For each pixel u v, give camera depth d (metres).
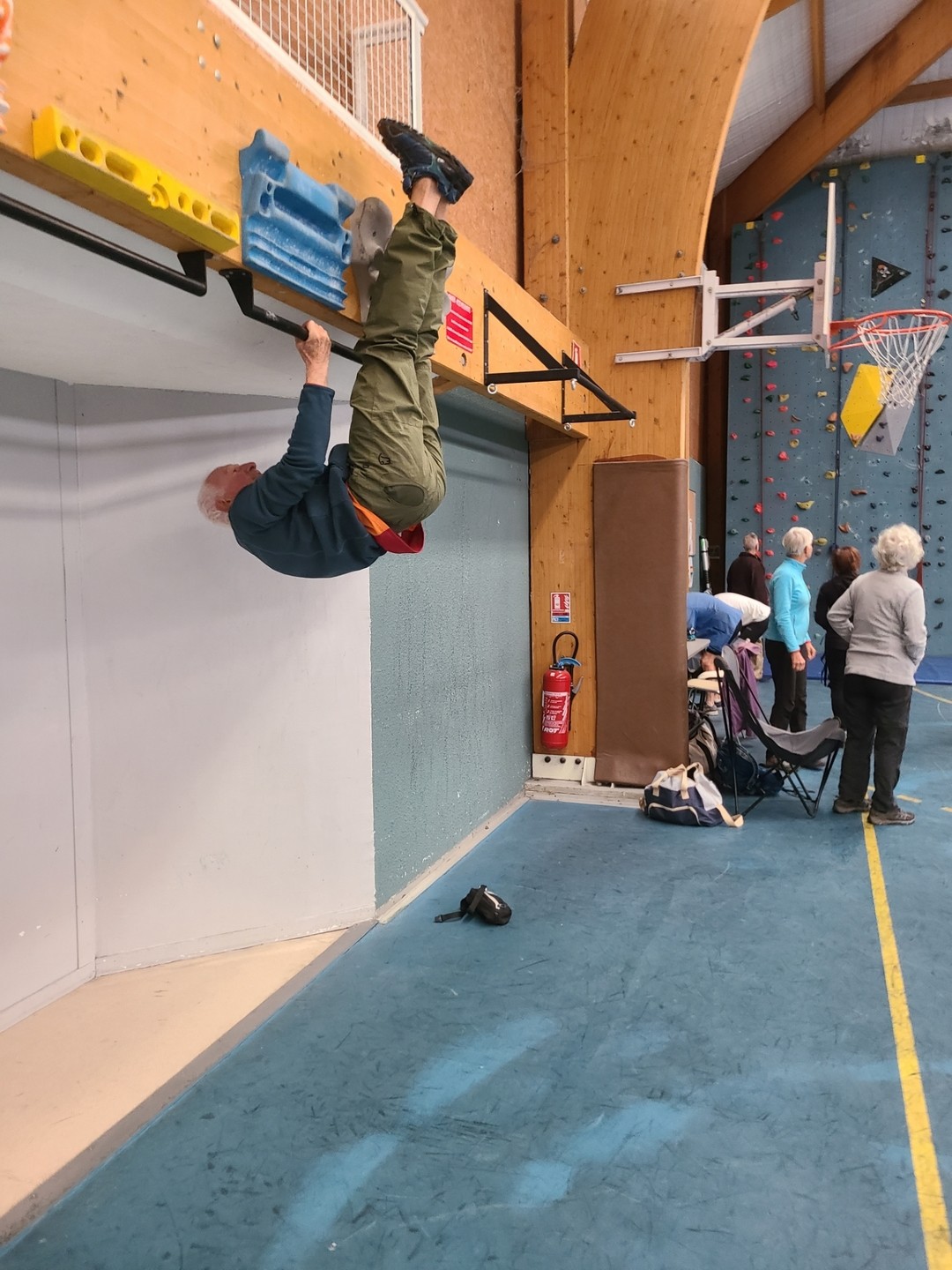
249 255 1.75
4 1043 2.42
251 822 3.00
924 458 9.65
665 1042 2.43
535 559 5.16
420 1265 1.66
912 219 9.61
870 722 4.46
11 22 1.20
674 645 4.89
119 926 2.84
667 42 4.59
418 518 2.11
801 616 5.60
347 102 2.48
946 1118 2.09
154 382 2.64
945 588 9.70
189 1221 1.78
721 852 4.01
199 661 2.88
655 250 4.75
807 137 9.07
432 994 2.71
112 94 1.42
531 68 4.81
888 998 2.65
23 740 2.54
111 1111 2.10
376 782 3.32
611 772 5.05
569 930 3.18
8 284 1.52
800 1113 2.11
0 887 2.48
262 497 1.99
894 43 7.94
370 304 2.16
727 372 10.51
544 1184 1.88
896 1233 1.73
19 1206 1.79
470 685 4.25
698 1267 1.65
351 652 3.13
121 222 1.53
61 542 2.65
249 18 1.91
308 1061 2.35
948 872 3.71
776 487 10.21
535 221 4.88
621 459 4.96
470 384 3.22
